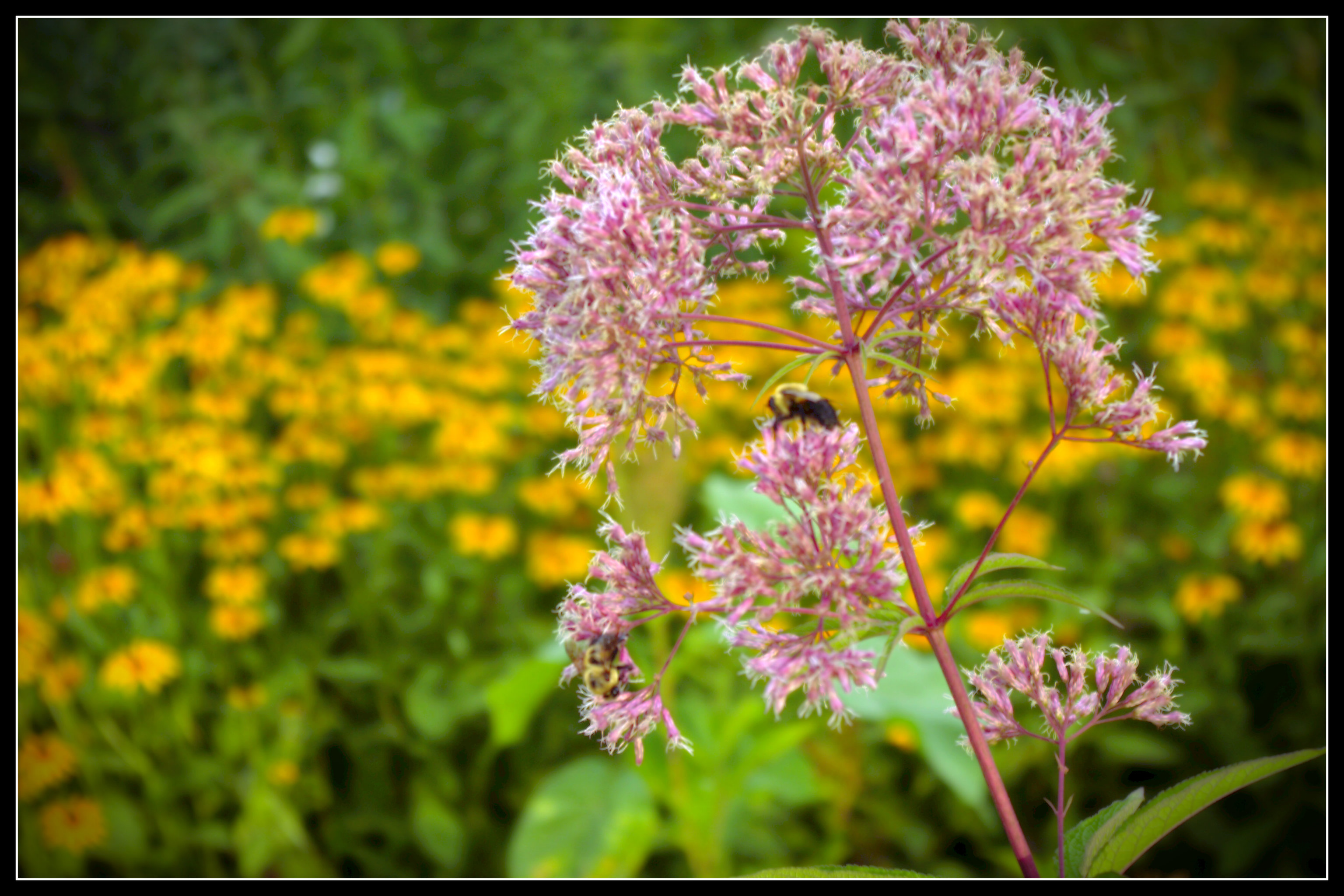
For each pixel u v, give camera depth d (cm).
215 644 119
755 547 67
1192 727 111
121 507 125
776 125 68
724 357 141
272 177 172
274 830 103
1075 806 107
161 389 142
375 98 190
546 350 69
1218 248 156
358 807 114
